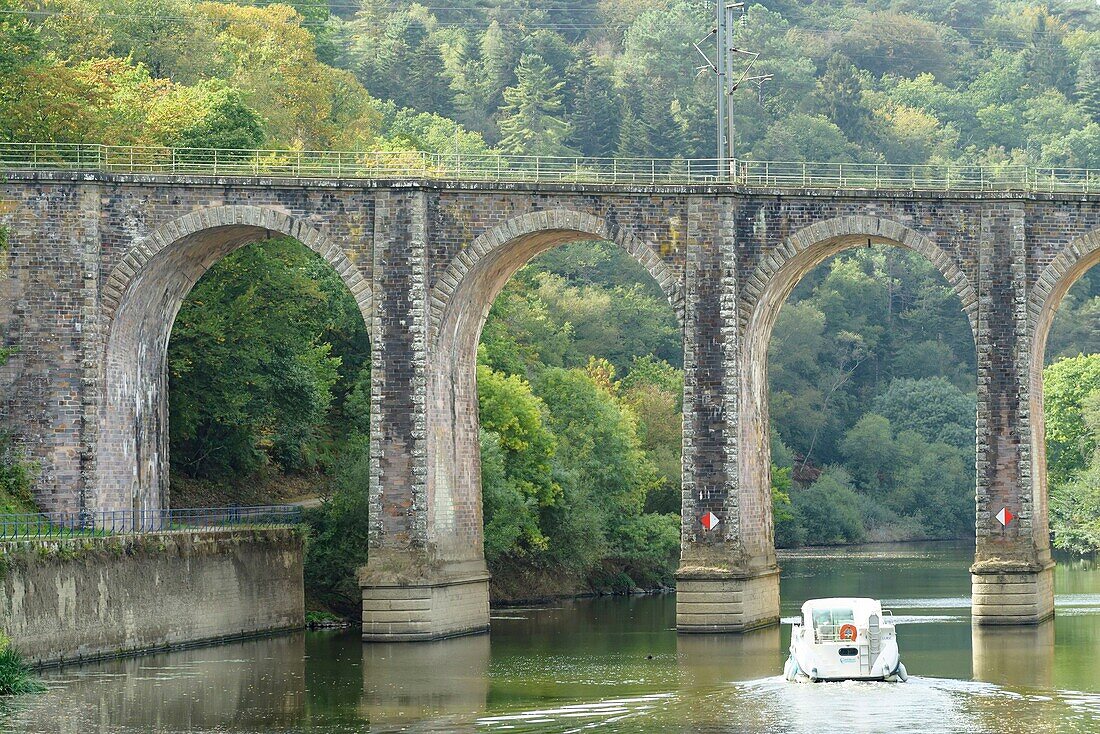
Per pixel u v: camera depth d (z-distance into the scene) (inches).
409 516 3929.6
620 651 3754.9
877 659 3125.0
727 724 2721.5
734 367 3959.2
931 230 3996.1
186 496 4837.6
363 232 3981.3
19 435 3949.3
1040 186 4079.7
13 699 3065.9
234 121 5260.8
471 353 4227.4
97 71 5600.4
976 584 3981.3
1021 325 3966.5
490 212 3991.1
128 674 3363.7
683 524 3971.5
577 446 5654.5
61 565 3363.7
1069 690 3024.1
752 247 4005.9
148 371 4188.0
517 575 5295.3
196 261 4202.8
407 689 3225.9
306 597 4498.0
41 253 3969.0
